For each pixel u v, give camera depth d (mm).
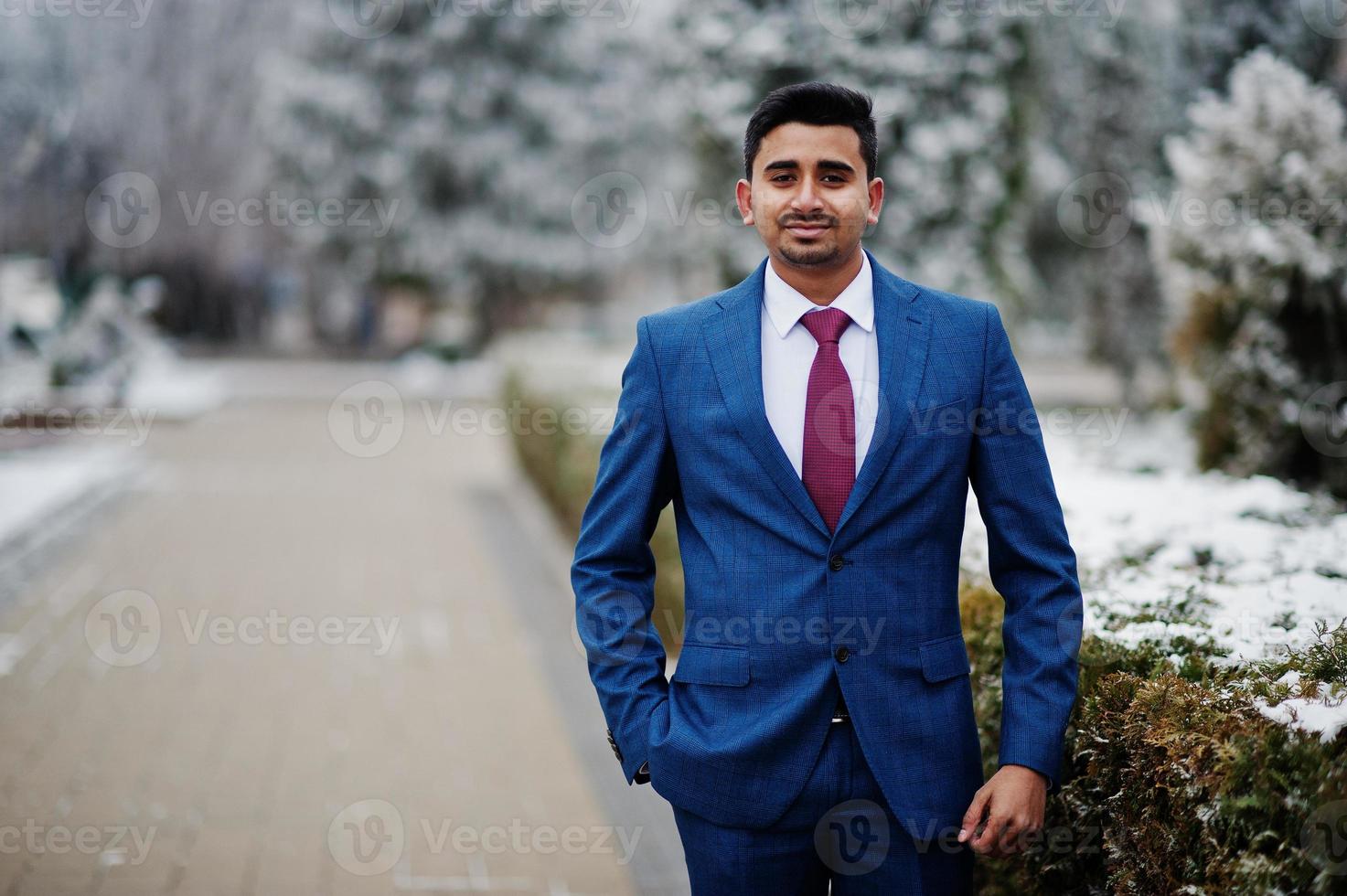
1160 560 3221
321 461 14438
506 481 13133
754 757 2152
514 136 27844
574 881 3760
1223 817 1919
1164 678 2197
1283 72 5723
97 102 19000
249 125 24719
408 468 14062
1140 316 14148
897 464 2174
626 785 4566
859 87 8211
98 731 5074
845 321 2266
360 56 27141
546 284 29250
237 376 25375
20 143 17906
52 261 18031
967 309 2295
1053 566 2203
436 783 4566
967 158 8312
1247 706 2008
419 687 5789
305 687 5754
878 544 2174
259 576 8148
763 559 2193
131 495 11492
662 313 2385
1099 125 14359
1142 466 5176
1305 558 3203
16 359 16078
